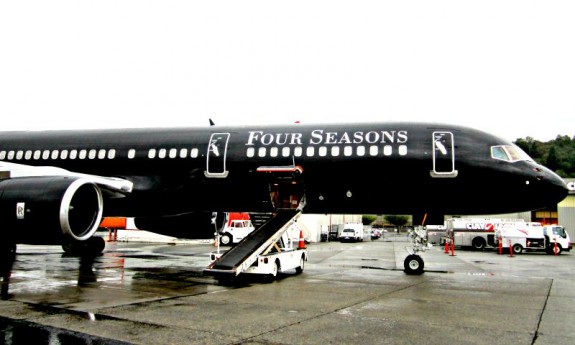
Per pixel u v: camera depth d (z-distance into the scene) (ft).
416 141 49.80
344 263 67.51
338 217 239.71
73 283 41.29
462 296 37.11
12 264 58.65
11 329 24.39
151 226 67.36
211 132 56.85
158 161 56.29
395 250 106.01
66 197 41.78
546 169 49.11
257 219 62.13
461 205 49.52
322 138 52.31
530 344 22.85
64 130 63.72
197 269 54.60
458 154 48.52
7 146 62.80
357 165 50.21
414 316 28.99
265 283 43.60
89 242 77.56
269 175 52.37
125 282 42.50
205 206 56.59
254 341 22.77
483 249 128.98
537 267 68.49
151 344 22.04
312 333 24.40
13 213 42.24
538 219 208.64
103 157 58.44
